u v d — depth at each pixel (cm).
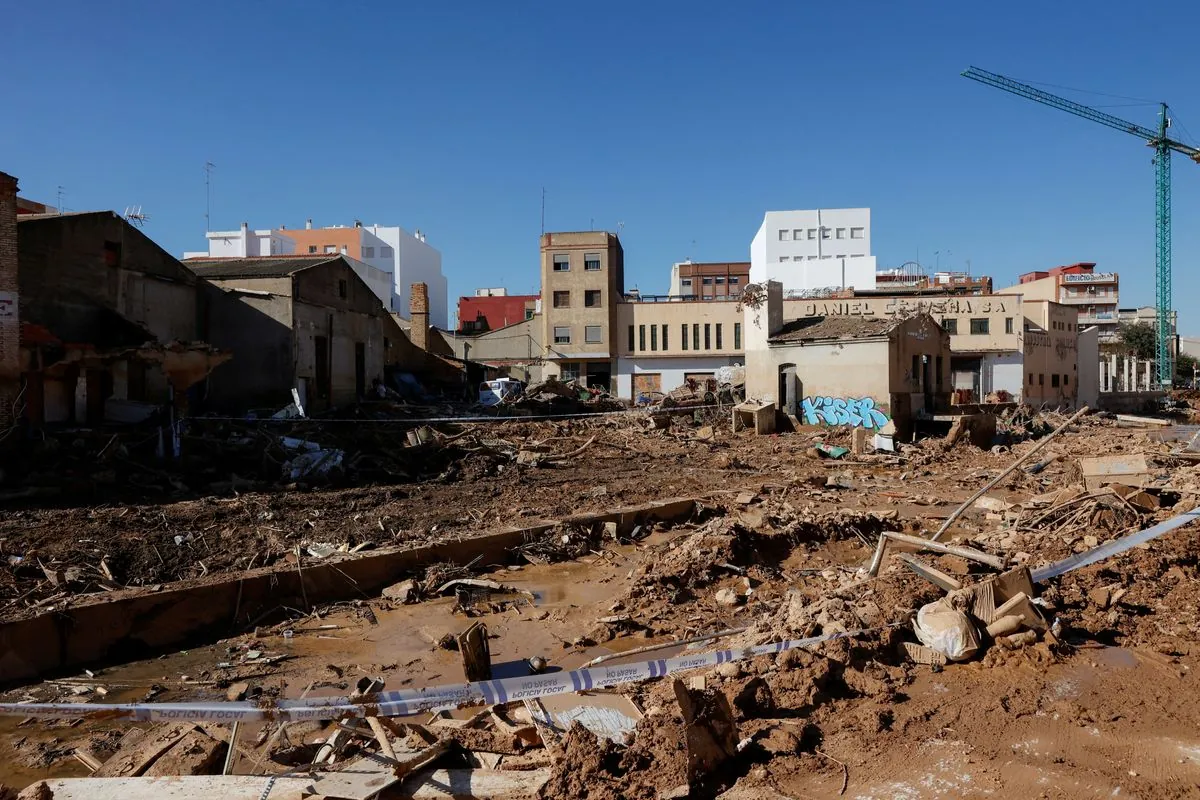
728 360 5509
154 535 1146
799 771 507
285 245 7475
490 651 881
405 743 564
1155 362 7681
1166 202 8144
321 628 963
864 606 781
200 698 757
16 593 913
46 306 1894
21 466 1445
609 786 488
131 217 3609
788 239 9131
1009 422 3309
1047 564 1023
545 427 3002
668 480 1978
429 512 1465
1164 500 1373
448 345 5531
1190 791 473
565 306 5531
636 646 881
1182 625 786
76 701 747
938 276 7694
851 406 3122
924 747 536
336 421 2353
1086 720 573
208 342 2600
